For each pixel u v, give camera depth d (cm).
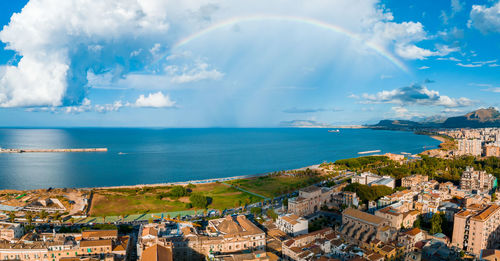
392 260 16812
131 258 17538
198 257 17175
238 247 17812
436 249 17925
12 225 19862
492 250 16262
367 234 18600
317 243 17862
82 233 17712
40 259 16038
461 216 18962
